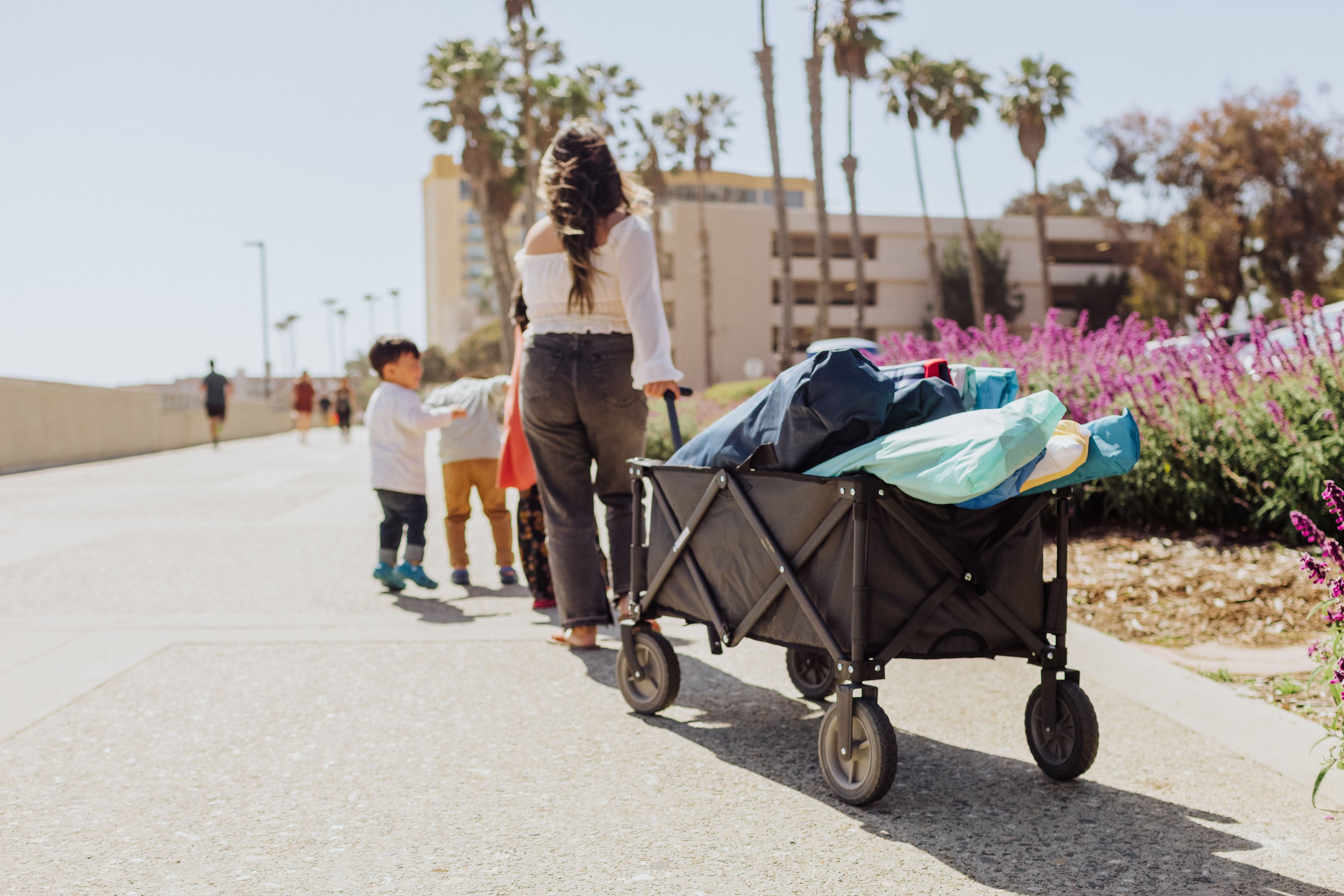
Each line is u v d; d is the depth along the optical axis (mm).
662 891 2250
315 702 3684
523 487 4934
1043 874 2342
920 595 2799
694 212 61375
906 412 2842
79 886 2262
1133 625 4703
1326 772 2674
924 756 3186
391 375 5816
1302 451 5383
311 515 9250
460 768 3033
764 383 36094
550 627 4910
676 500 3459
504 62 41969
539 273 4160
